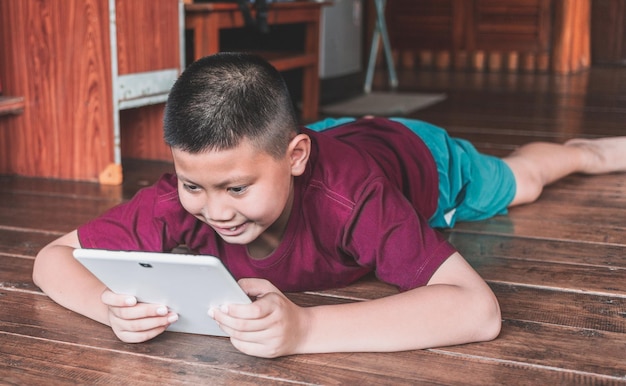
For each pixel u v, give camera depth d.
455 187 1.88
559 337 1.33
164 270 1.10
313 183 1.33
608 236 1.92
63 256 1.46
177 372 1.20
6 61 2.56
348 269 1.44
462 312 1.25
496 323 1.29
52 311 1.44
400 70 6.53
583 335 1.34
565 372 1.21
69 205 2.24
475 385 1.16
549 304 1.48
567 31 6.18
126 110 2.90
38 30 2.51
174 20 2.73
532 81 5.64
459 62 6.58
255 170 1.11
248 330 1.16
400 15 6.66
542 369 1.21
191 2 3.01
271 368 1.21
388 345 1.23
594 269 1.68
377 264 1.32
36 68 2.53
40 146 2.59
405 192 1.65
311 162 1.34
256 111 1.10
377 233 1.30
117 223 1.40
